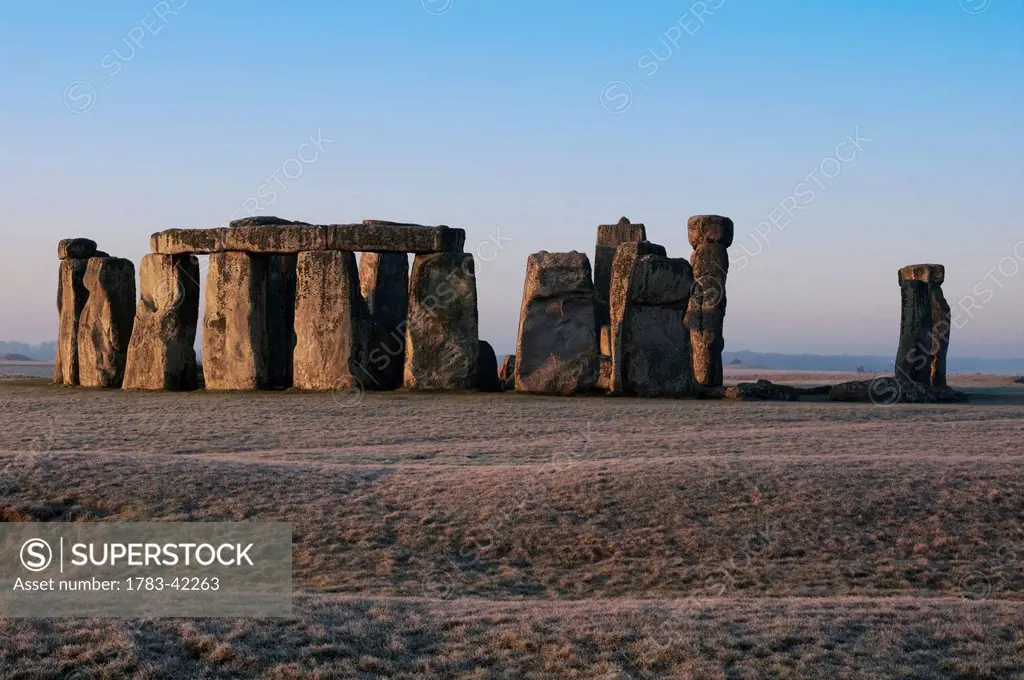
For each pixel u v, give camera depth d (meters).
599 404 35.78
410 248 39.16
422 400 36.25
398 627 12.26
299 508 19.25
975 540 17.75
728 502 19.22
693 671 10.95
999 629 12.27
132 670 10.79
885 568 16.78
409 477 21.48
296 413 33.25
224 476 20.70
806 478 20.31
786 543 17.67
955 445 26.84
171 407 34.38
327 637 11.78
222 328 40.06
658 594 15.80
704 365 46.09
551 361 39.31
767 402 37.88
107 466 20.91
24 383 44.06
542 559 17.38
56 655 11.02
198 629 11.84
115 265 42.53
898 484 19.92
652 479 20.30
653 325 39.53
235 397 37.00
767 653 11.49
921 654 11.48
